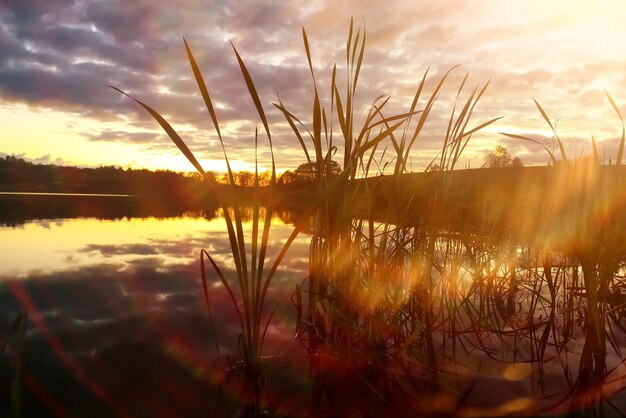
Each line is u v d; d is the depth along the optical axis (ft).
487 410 3.31
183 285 6.70
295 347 4.56
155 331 4.71
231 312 5.49
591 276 4.25
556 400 3.45
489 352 4.59
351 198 4.93
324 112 5.06
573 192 4.75
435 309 6.11
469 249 6.07
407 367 4.17
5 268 7.68
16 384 2.79
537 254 6.37
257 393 3.54
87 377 3.63
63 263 8.25
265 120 3.91
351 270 4.89
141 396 3.34
